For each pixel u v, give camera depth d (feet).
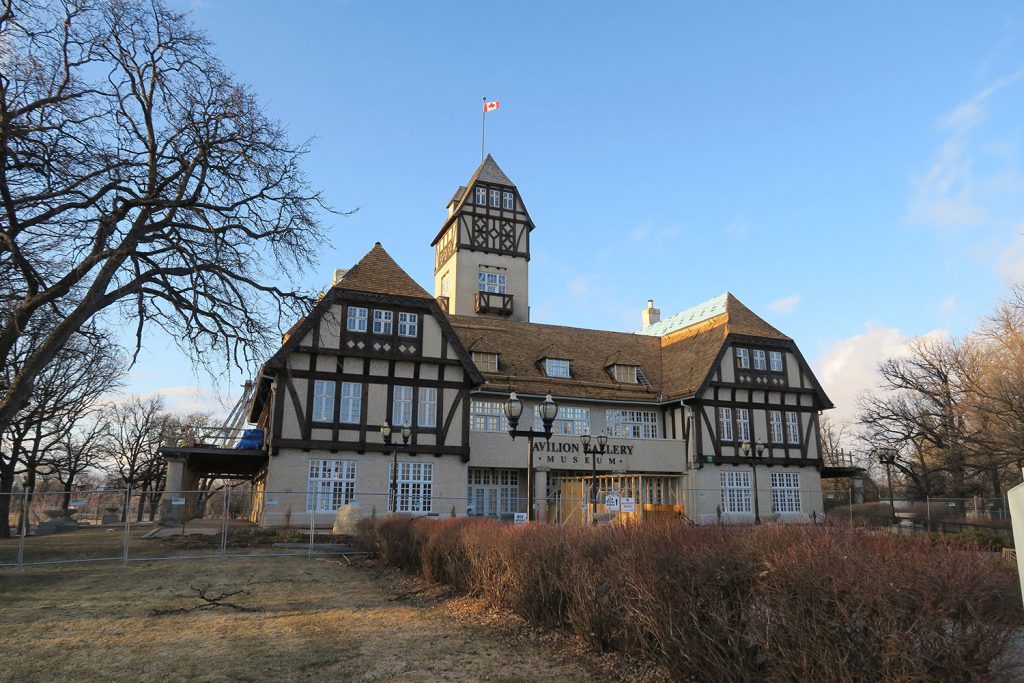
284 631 28.81
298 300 55.21
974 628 13.52
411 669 22.54
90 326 52.26
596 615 23.76
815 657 15.23
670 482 108.88
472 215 148.56
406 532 46.47
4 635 28.48
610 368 116.47
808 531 18.25
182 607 34.76
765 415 113.60
